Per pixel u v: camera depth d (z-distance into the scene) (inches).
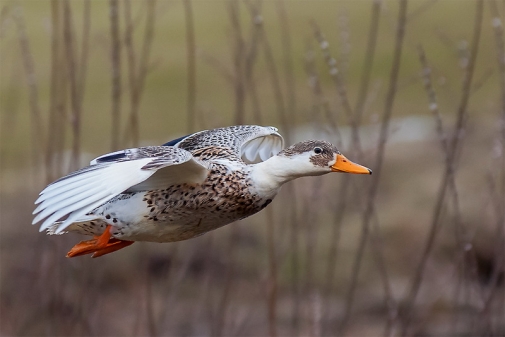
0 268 543.5
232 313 477.4
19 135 751.1
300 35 968.3
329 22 1037.2
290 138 437.4
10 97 655.8
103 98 848.3
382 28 1030.4
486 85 880.3
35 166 532.1
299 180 553.9
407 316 422.0
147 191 303.0
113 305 545.6
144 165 267.1
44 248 493.0
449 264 549.0
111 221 304.2
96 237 315.3
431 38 991.6
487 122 741.3
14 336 480.4
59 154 435.5
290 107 442.6
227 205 309.9
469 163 681.6
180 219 307.3
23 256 556.1
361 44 983.6
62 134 437.4
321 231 612.7
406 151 735.1
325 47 411.5
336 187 633.0
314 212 447.8
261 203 315.9
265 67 865.5
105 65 912.3
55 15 430.9
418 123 800.3
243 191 311.4
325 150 312.0
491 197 439.2
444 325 503.2
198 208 306.3
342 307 565.3
